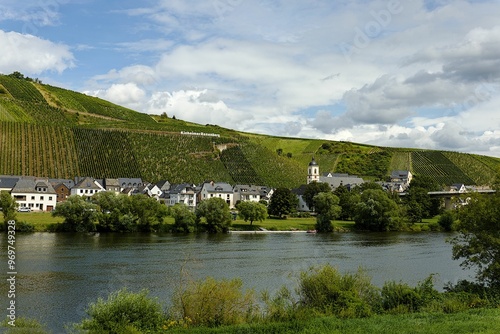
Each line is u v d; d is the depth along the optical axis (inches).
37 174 7603.4
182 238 4146.2
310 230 5187.0
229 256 3132.4
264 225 5305.1
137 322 1184.8
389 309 1373.0
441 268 2706.7
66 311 1774.1
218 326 1213.1
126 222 4407.0
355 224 5580.7
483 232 1668.3
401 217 5649.6
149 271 2544.3
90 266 2645.2
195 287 1365.7
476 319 1190.3
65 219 4340.6
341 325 1159.0
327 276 1450.5
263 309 1461.6
